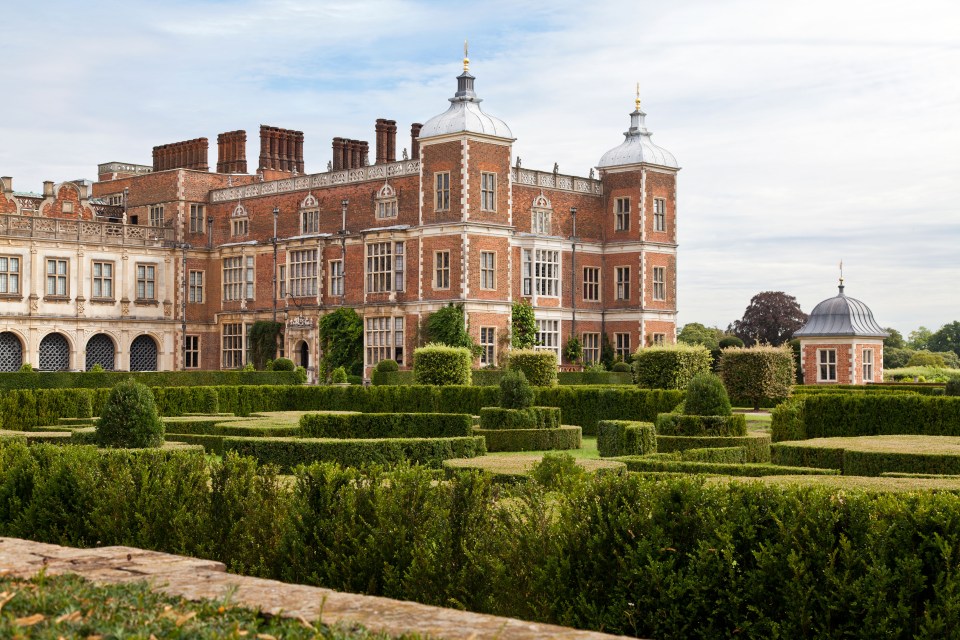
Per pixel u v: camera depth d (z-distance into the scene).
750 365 47.56
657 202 73.06
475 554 12.20
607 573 11.27
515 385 36.09
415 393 46.78
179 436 33.34
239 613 7.75
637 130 73.75
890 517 10.60
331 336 68.75
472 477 13.06
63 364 72.25
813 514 10.73
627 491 11.57
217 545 14.31
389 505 12.71
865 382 67.50
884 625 10.09
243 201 76.56
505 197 65.12
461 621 7.57
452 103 65.56
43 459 16.81
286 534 13.09
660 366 47.25
